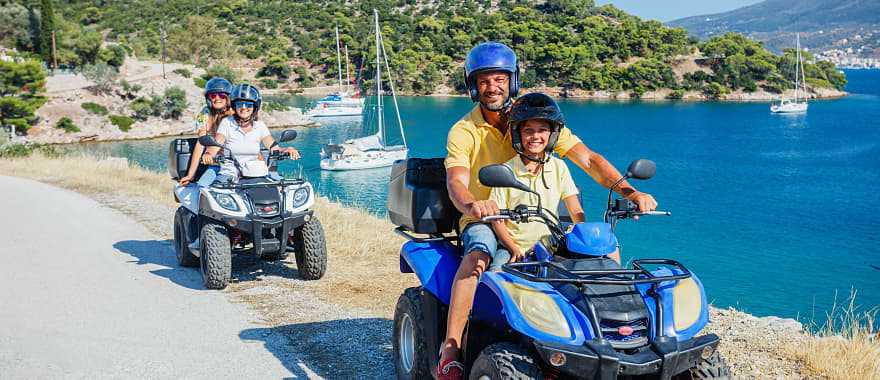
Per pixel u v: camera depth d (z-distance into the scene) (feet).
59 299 28.17
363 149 216.95
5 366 21.02
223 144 31.53
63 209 50.67
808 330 24.03
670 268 15.16
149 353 22.12
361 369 20.80
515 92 17.08
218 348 22.53
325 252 30.83
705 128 378.53
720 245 128.47
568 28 646.33
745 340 22.33
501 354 13.69
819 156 284.41
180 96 282.97
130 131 265.95
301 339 23.36
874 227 151.94
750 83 588.09
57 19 351.46
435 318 16.99
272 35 613.52
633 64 574.56
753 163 263.70
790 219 161.27
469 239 15.85
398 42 595.88
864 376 19.31
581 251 14.42
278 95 496.64
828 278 104.78
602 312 13.55
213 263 29.07
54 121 254.47
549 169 16.17
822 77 647.15
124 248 37.93
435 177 18.06
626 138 333.42
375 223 46.21
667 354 13.23
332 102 380.37
